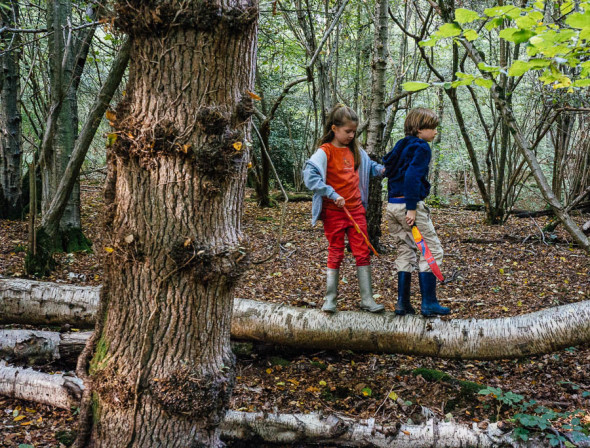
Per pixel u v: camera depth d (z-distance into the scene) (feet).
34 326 13.51
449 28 8.59
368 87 44.65
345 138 11.32
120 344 7.37
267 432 9.48
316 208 11.48
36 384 10.24
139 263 7.16
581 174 29.04
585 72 9.26
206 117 6.78
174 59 6.76
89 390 7.51
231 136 7.02
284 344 12.53
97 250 7.57
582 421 9.62
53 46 17.74
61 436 9.14
